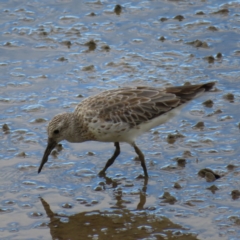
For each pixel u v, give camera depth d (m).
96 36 16.97
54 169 12.22
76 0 18.72
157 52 16.19
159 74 15.25
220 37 16.72
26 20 17.78
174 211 10.82
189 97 12.16
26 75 15.38
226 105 14.02
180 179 11.76
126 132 11.93
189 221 10.52
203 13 17.75
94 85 14.89
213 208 10.81
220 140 12.84
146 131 12.30
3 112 13.98
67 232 10.39
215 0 18.42
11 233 10.35
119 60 15.86
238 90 14.53
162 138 13.06
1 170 12.12
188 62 15.73
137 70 15.45
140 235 10.23
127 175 12.05
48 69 15.62
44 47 16.58
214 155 12.41
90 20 17.73
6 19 17.86
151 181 11.80
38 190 11.56
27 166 12.23
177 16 17.58
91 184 11.78
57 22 17.66
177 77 15.10
